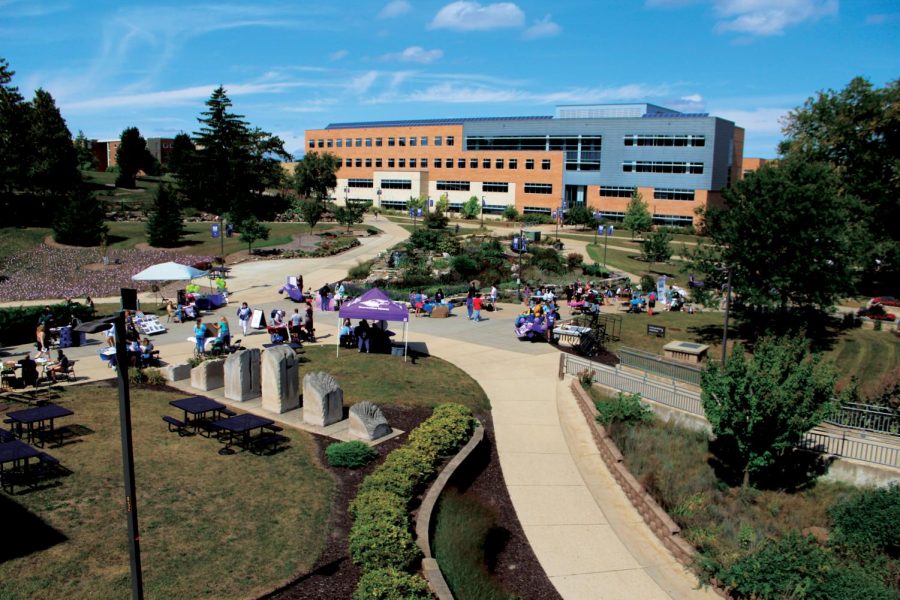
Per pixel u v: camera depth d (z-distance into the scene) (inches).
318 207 2564.0
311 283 1630.2
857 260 1138.0
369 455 573.9
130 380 762.2
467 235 2790.4
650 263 2327.8
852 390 707.4
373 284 1612.9
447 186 4192.9
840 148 1920.5
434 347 1065.5
